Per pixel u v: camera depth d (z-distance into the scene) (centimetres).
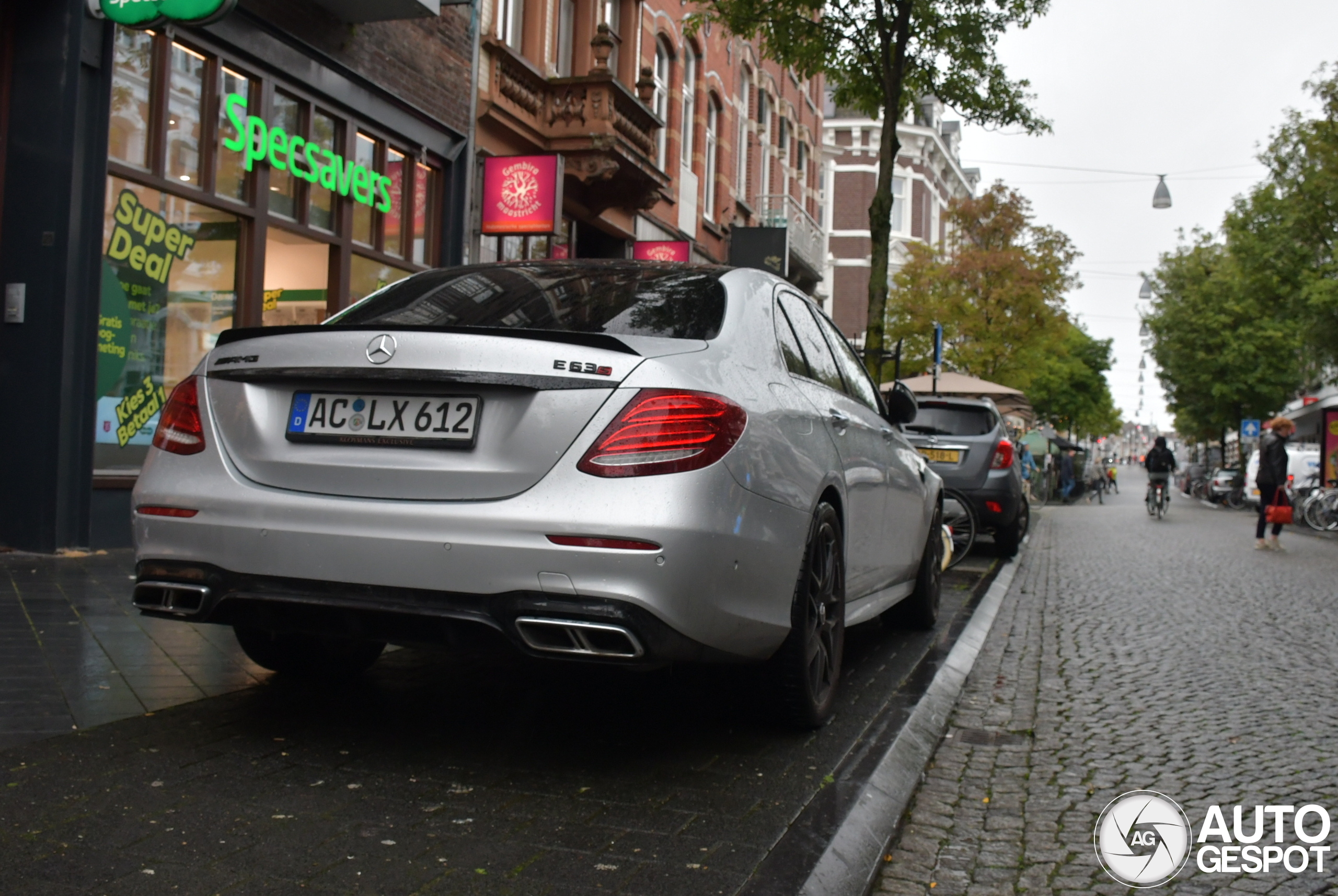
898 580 589
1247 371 4197
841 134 4500
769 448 350
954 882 290
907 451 587
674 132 2031
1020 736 444
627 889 256
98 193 796
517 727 390
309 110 1059
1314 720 480
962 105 1416
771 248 2288
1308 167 2617
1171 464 2622
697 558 312
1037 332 3250
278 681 434
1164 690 536
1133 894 287
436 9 1063
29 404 775
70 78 777
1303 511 2267
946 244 4156
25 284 778
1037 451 3456
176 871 254
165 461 351
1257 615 809
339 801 305
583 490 310
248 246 990
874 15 1368
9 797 293
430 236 1284
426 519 315
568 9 1580
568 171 1459
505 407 322
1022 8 1338
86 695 395
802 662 385
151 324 878
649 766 354
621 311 373
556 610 307
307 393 342
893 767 371
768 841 291
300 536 324
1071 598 890
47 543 768
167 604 347
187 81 912
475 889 252
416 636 323
